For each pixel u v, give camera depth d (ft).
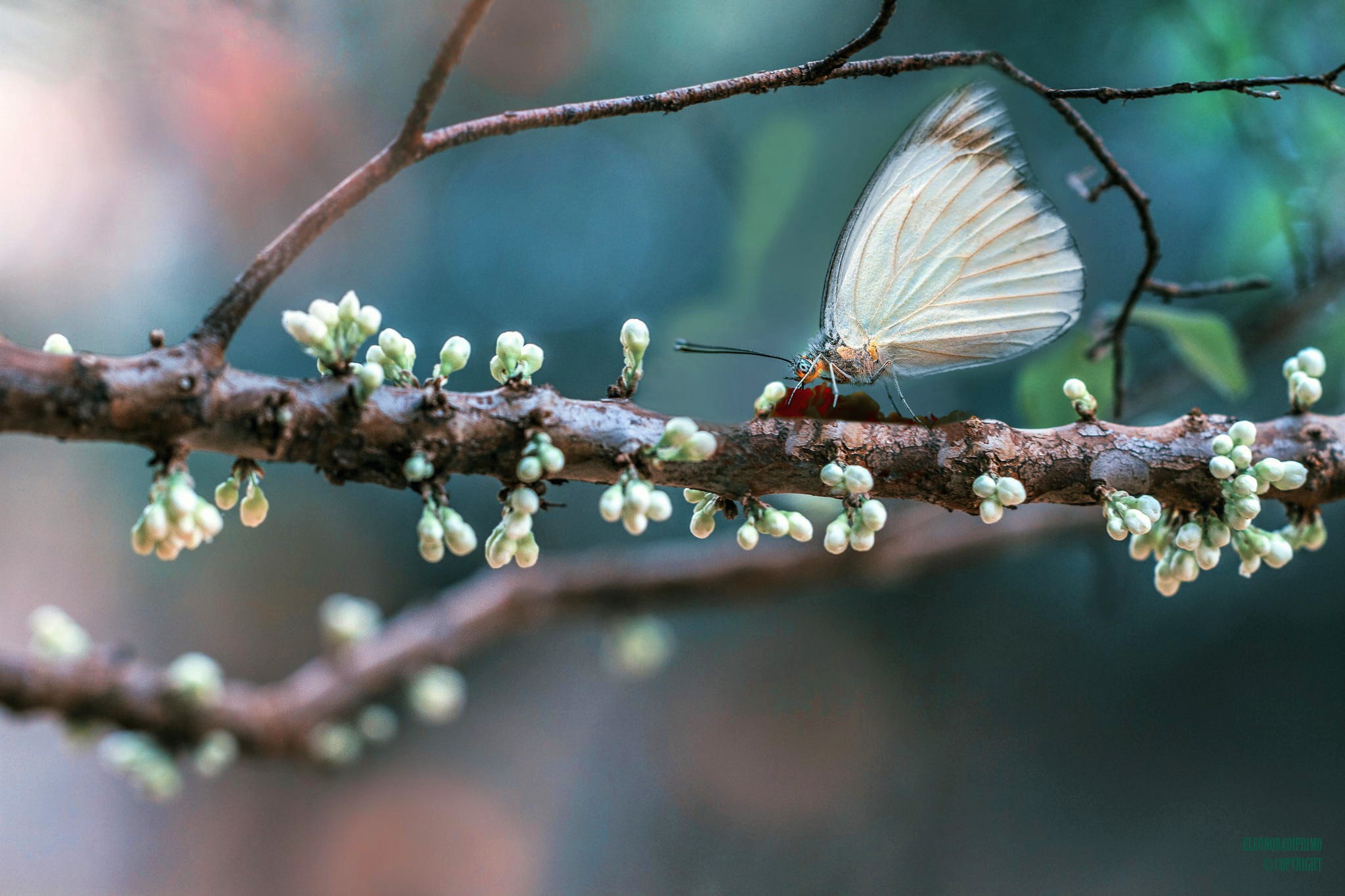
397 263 2.52
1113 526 1.62
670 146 2.19
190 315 2.41
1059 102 1.66
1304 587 2.70
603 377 2.46
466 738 3.59
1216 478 1.64
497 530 1.60
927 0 1.97
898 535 1.96
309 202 1.95
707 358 1.88
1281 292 1.92
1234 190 2.14
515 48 1.93
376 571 3.50
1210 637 2.86
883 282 1.70
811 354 1.70
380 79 1.88
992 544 1.97
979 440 1.63
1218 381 1.79
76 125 1.90
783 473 1.62
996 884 2.92
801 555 1.97
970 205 1.70
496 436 1.60
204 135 1.89
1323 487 1.65
